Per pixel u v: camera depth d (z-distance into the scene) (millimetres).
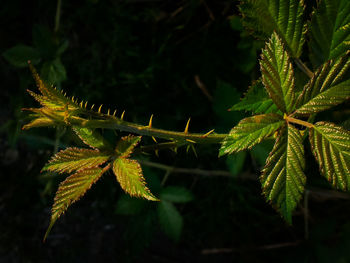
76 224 728
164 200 520
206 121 593
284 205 214
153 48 594
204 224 668
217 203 645
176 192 518
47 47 500
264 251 662
